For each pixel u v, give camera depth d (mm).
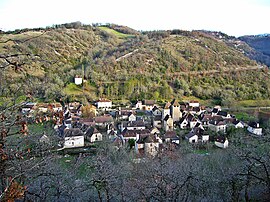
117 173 21641
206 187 18859
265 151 19250
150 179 18016
